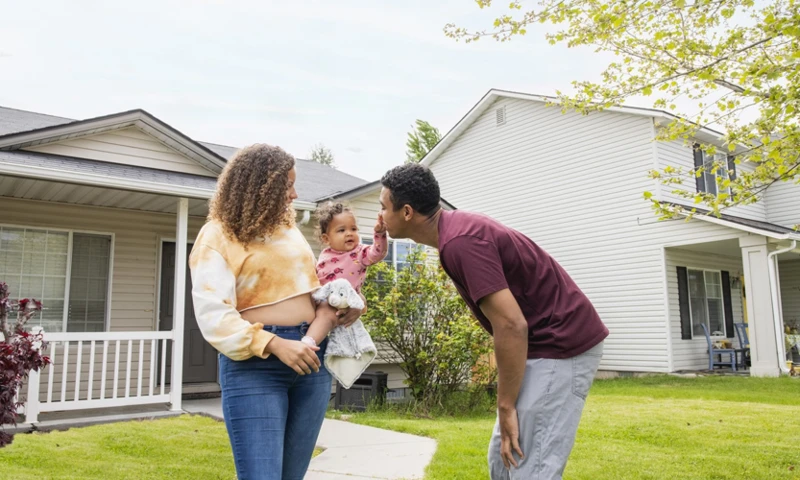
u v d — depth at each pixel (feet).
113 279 27.48
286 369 6.65
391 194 7.53
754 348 39.04
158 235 28.96
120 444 17.47
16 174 20.47
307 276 7.08
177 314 24.25
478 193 55.88
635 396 30.17
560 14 17.42
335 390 28.22
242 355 6.25
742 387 33.35
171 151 28.43
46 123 31.71
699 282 46.91
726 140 17.30
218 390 29.40
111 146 26.84
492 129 55.31
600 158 47.11
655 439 18.28
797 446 17.22
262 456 6.30
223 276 6.49
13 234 25.39
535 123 51.85
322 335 6.95
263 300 6.76
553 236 49.80
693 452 16.53
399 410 25.38
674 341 43.19
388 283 26.40
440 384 25.75
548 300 7.38
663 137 18.53
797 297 56.39
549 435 7.16
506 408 7.13
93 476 13.73
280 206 6.89
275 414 6.48
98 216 27.35
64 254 26.45
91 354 22.38
